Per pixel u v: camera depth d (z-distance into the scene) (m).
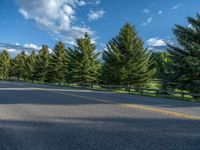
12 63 90.19
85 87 39.19
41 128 6.81
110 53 36.28
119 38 36.19
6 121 7.83
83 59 43.97
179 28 27.73
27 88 29.38
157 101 15.59
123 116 8.70
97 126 7.03
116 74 34.94
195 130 6.54
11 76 89.81
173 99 18.81
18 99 15.22
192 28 27.33
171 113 9.48
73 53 45.06
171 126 7.02
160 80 28.45
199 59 25.73
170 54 27.97
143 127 6.89
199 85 25.08
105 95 20.09
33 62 71.25
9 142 5.46
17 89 26.78
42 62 63.97
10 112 9.69
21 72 82.00
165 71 27.61
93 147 5.06
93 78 43.94
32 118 8.33
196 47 25.55
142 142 5.41
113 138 5.74
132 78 35.06
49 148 5.01
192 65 24.88
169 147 5.06
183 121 7.79
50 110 10.23
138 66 35.19
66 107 11.27
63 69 54.88
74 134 6.11
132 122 7.60
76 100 14.73
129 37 35.66
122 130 6.53
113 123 7.44
